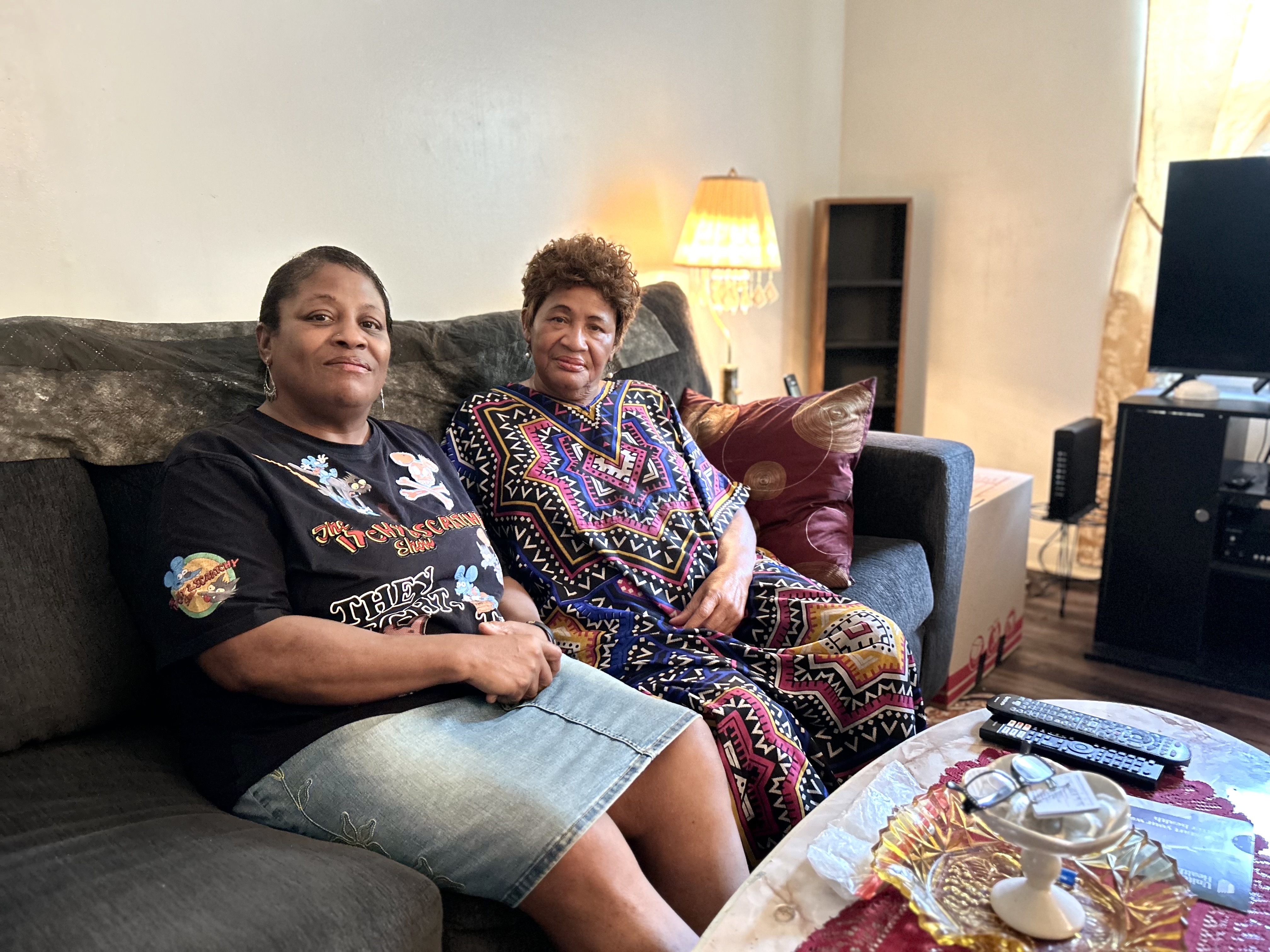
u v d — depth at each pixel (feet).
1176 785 3.24
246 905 2.58
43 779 3.24
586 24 7.16
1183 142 8.60
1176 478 7.41
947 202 10.28
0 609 3.32
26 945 2.38
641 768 3.30
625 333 5.55
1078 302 9.61
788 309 10.52
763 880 2.72
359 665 3.32
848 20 10.50
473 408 5.09
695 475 5.41
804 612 4.78
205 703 3.43
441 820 3.08
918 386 10.90
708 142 8.76
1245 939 2.47
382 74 5.73
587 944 2.99
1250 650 7.82
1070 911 2.41
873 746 4.42
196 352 4.23
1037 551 10.28
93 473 3.77
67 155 4.36
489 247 6.67
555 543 4.72
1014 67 9.56
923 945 2.41
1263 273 7.22
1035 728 3.59
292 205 5.36
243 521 3.42
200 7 4.77
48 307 4.38
